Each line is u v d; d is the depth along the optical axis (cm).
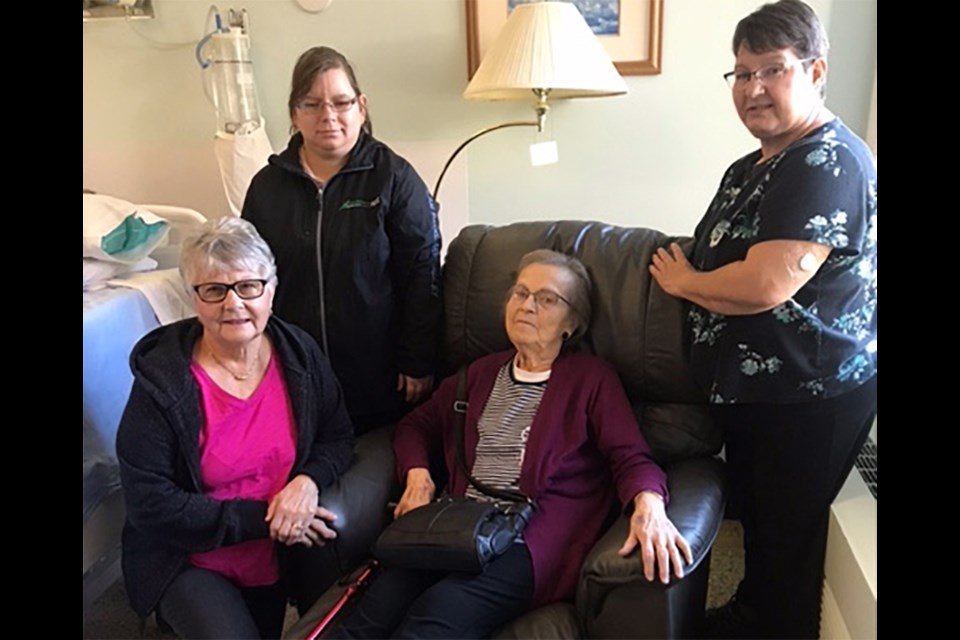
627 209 239
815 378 138
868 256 136
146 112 248
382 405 187
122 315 183
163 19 238
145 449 140
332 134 169
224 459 147
